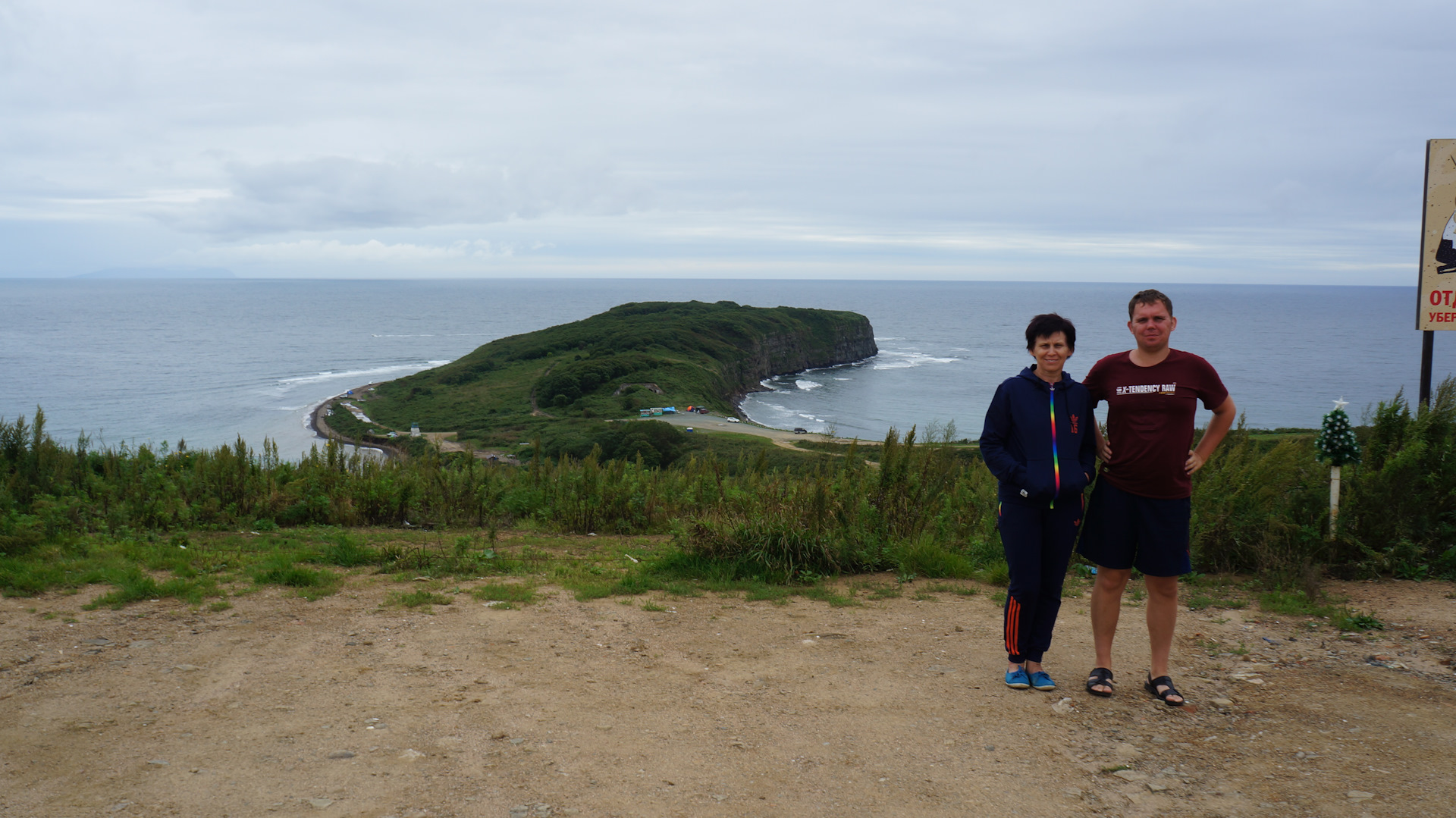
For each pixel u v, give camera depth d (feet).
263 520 35.58
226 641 16.16
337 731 11.65
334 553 25.58
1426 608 17.84
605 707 12.71
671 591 21.07
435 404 345.31
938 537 26.73
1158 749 11.14
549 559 26.96
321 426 310.86
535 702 12.87
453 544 30.25
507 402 341.21
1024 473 12.76
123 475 38.11
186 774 10.24
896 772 10.50
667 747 11.19
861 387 498.69
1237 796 9.77
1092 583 21.65
